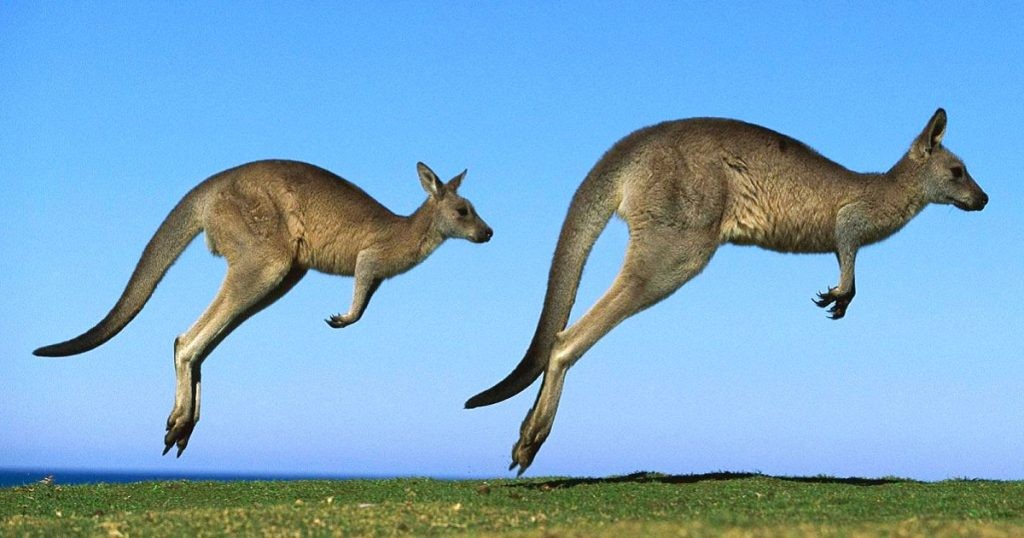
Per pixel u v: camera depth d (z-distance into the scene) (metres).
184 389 13.62
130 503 11.43
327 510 9.46
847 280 11.81
